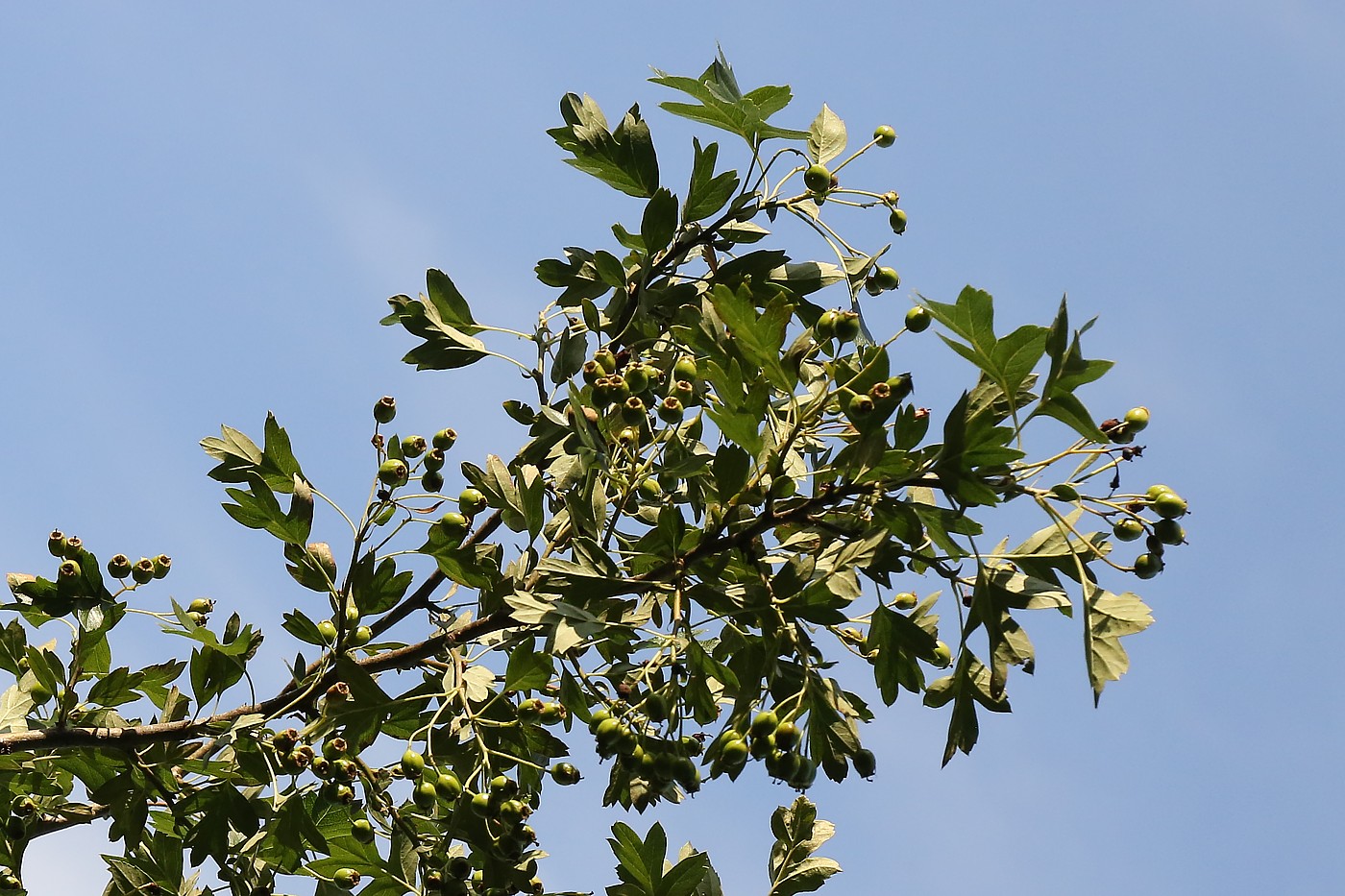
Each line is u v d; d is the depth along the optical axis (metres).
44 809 5.68
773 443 4.81
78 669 5.51
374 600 5.49
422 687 5.30
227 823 5.39
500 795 5.07
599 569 4.89
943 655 5.15
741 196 6.17
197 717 5.38
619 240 6.02
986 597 4.60
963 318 4.36
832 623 4.73
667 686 5.03
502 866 5.22
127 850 5.44
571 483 5.36
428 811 5.13
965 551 4.58
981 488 4.45
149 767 5.36
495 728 5.33
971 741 4.59
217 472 5.51
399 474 5.48
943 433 4.48
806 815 5.54
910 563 4.71
